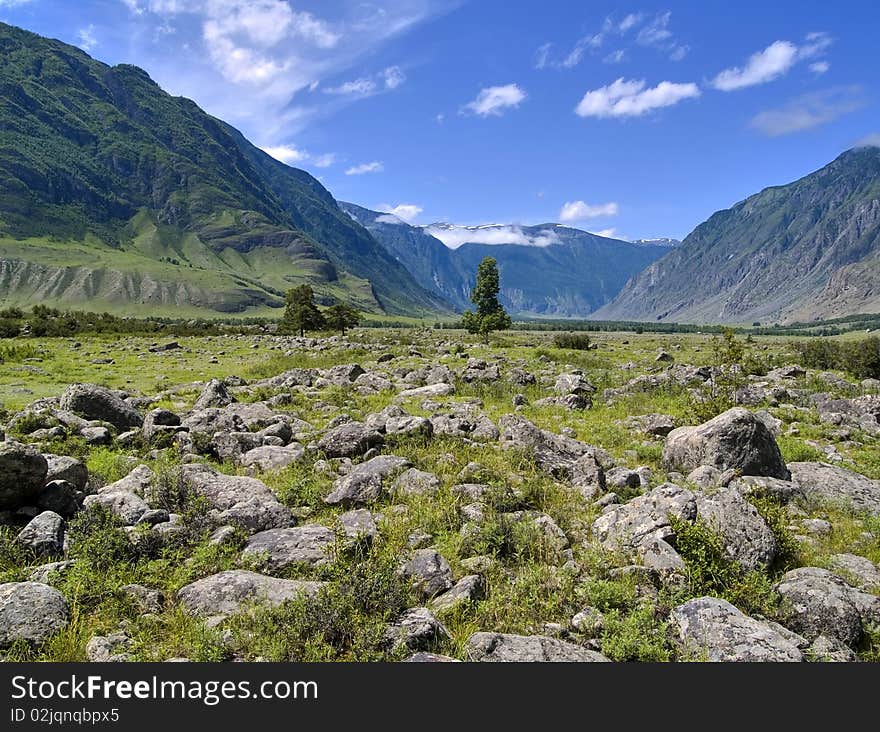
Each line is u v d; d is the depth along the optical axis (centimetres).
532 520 1039
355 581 762
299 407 2272
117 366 3816
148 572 846
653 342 9569
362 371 3191
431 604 796
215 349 5391
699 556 861
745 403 2475
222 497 1077
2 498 964
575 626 753
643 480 1318
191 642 688
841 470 1391
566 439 1531
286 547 902
